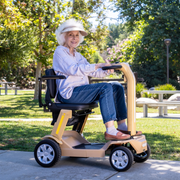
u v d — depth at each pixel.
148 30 19.28
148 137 4.70
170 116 8.75
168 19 18.47
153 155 3.45
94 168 2.87
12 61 10.85
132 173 2.67
